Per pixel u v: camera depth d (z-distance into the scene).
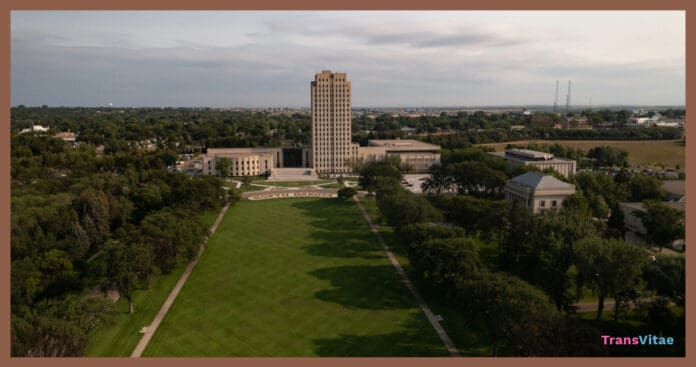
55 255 146.12
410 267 166.25
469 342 113.00
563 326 94.19
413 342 113.56
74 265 157.88
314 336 117.50
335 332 119.44
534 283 135.25
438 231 155.62
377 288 147.62
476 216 192.38
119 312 131.00
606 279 116.56
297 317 128.25
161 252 157.12
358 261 173.50
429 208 199.88
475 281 112.19
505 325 97.12
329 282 153.00
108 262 135.50
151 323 124.81
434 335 117.00
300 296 142.12
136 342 114.38
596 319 123.56
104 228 196.75
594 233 147.88
